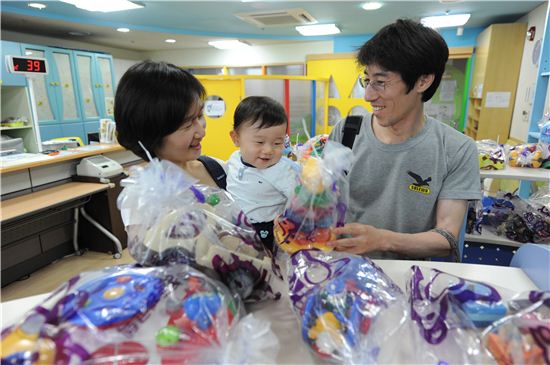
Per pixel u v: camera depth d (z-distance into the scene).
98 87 6.23
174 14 4.46
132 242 0.64
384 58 0.94
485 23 5.01
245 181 1.10
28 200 2.45
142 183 0.63
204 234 0.62
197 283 0.55
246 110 1.13
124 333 0.47
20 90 4.04
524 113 3.99
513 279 0.81
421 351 0.54
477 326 0.57
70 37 6.12
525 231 2.01
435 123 1.12
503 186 3.12
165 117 0.73
